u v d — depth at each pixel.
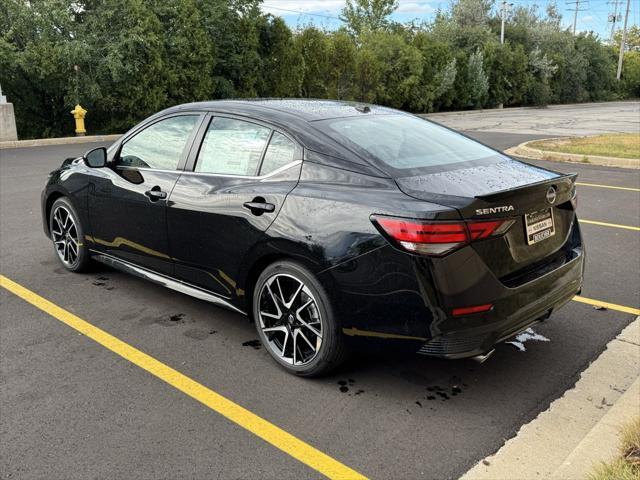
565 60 45.91
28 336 3.92
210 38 21.81
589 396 3.18
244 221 3.45
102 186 4.52
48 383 3.32
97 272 5.21
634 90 59.97
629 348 3.74
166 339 3.89
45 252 5.84
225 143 3.81
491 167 3.48
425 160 3.38
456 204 2.80
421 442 2.79
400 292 2.86
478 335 2.87
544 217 3.25
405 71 31.27
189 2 20.77
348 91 28.64
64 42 17.92
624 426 2.74
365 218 2.95
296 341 3.36
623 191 8.98
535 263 3.21
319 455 2.69
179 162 4.03
